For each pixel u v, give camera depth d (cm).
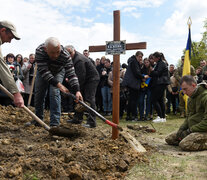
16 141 329
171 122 654
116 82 359
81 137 376
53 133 359
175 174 257
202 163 288
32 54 738
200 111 364
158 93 652
